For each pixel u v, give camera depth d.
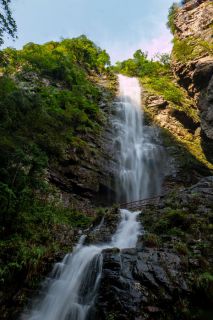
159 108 31.53
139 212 15.14
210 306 9.31
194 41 34.94
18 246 11.41
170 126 29.66
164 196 16.98
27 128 18.69
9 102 18.08
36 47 32.72
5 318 9.69
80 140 21.72
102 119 27.08
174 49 37.41
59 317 9.74
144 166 25.75
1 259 10.80
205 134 26.80
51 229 13.73
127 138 27.30
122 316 8.53
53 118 21.19
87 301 9.65
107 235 14.05
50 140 19.19
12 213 12.36
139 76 40.31
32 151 14.92
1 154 13.64
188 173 25.03
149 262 9.92
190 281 9.71
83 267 10.75
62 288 10.53
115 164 23.34
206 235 12.03
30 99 20.31
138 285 9.16
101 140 24.41
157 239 11.98
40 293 10.48
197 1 41.59
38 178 14.86
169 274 9.66
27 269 10.77
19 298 10.15
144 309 8.72
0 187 11.70
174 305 9.09
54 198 16.95
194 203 14.04
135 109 31.27
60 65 29.72
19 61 28.38
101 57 41.22
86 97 29.17
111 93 33.72
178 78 35.62
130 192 23.17
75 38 41.84
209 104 26.02
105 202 21.28
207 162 27.30
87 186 19.89
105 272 9.68
